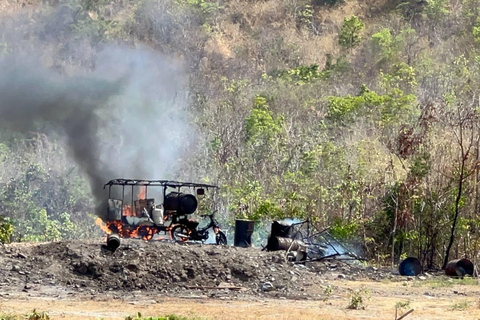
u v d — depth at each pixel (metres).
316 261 49.16
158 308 32.72
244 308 33.16
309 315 31.72
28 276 38.09
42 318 28.61
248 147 75.62
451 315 33.25
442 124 71.31
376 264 52.72
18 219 64.00
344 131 79.50
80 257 39.06
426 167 56.59
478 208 56.50
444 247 54.91
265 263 40.72
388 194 57.59
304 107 90.88
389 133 76.19
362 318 31.59
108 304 33.66
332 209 58.97
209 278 38.91
